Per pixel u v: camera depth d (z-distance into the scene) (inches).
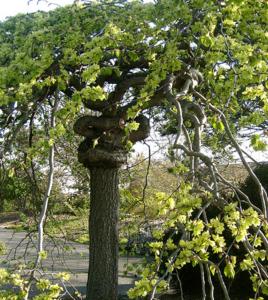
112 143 198.7
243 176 302.5
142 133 197.2
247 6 138.1
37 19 183.0
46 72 157.5
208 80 154.5
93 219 210.4
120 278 335.9
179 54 159.9
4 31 198.5
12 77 144.0
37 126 215.3
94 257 209.5
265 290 106.6
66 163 282.4
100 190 209.0
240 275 276.5
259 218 106.2
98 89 126.0
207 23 145.2
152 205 206.2
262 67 126.7
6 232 616.7
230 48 140.1
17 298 119.1
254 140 110.0
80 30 168.6
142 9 171.8
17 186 230.2
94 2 182.1
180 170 116.0
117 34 142.7
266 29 149.6
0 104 138.2
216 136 196.1
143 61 182.4
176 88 188.7
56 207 282.2
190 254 103.1
